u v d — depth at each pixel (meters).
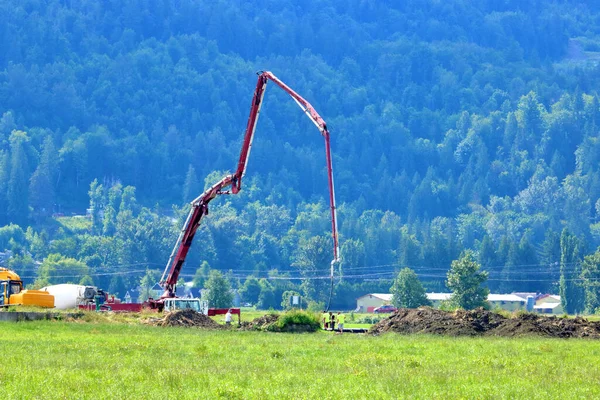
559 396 100.06
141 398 94.62
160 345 145.50
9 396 93.56
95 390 98.12
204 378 106.50
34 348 135.38
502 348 150.12
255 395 96.69
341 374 112.75
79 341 149.62
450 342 161.62
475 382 108.44
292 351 140.75
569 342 166.75
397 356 134.75
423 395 98.75
